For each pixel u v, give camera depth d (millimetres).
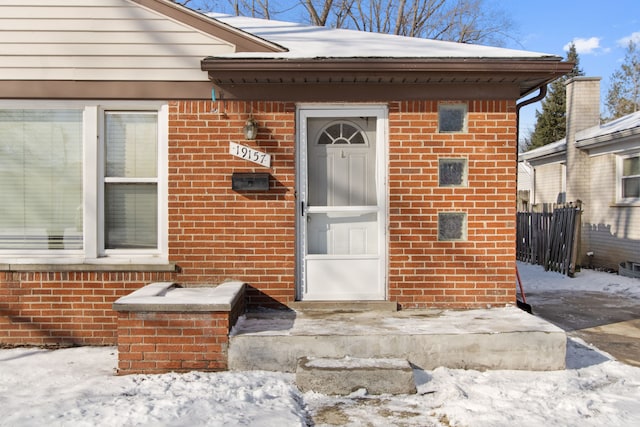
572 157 14453
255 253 6254
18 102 6250
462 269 6266
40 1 6188
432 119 6277
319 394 4684
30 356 5785
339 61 5754
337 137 6547
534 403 4414
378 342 5141
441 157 6266
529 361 5195
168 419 3992
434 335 5152
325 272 6371
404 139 6273
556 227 13312
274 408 4250
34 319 6168
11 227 6387
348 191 6543
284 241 6254
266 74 5898
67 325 6180
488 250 6258
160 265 6184
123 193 6387
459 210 6258
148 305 5102
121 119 6375
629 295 9953
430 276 6266
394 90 6273
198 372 5125
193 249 6230
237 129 6254
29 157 6371
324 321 5684
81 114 6363
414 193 6270
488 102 6277
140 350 5137
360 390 4695
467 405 4348
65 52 6191
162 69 6234
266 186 6188
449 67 5812
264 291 6254
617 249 12891
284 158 6266
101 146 6309
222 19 9531
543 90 6457
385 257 6359
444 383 4852
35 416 4090
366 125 6527
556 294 10125
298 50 6449
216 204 6238
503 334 5184
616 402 4449
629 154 12594
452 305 6258
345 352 5133
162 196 6301
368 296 6355
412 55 6004
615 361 5648
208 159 6238
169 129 6227
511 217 6262
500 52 6383
